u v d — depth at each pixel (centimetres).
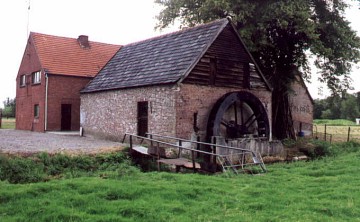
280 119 2703
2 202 804
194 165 1343
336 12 2567
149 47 2336
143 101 1958
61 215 705
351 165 1481
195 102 1836
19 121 3481
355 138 3216
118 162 1495
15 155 1335
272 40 2573
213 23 2028
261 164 1409
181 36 2150
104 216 701
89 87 2519
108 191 857
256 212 759
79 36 3353
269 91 2220
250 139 1781
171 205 776
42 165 1313
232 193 916
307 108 3512
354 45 2570
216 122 1809
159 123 1845
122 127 2120
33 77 3189
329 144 2370
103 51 3406
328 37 2516
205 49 1872
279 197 884
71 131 2970
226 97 1864
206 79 1895
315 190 977
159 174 1156
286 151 2045
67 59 3111
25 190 863
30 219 693
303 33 2461
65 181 984
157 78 1894
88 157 1447
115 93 2200
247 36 2198
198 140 1750
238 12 2241
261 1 2286
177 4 2497
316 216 736
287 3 2227
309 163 1642
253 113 2067
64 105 2989
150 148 1534
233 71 2034
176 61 1936
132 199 827
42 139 2134
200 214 734
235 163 1602
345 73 2691
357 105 7294
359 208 795
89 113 2481
